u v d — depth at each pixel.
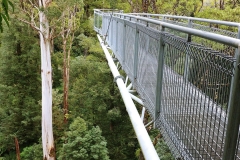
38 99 15.48
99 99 15.28
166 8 14.43
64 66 15.29
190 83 1.94
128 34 4.59
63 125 14.39
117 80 5.25
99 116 15.73
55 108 14.30
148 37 3.15
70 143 10.90
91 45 17.34
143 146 2.75
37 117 14.21
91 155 10.80
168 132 2.44
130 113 3.53
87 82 15.77
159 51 2.61
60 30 13.73
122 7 17.75
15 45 14.99
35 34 15.45
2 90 14.57
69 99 16.14
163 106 2.64
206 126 1.70
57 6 10.55
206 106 1.71
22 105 14.84
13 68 14.62
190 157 1.93
